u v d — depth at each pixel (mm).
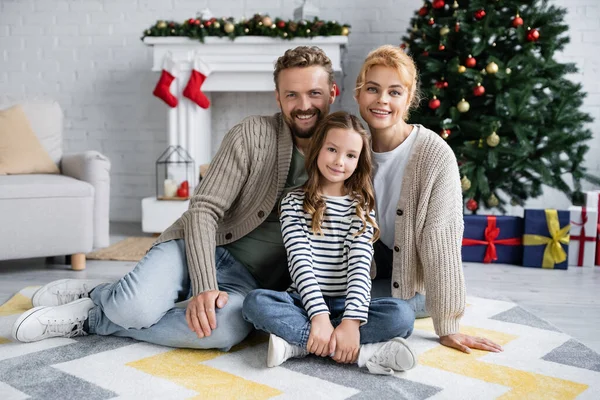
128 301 1583
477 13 3072
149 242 3398
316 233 1644
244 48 3623
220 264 1806
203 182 1743
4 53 4207
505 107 3123
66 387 1405
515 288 2559
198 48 3656
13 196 2551
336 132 1613
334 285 1637
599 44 3807
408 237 1730
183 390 1398
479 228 3045
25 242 2590
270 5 4035
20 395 1358
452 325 1727
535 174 3664
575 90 3146
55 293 1891
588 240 3004
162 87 3664
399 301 1577
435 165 1714
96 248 3199
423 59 3154
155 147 4172
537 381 1486
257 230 1805
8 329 1817
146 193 4211
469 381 1479
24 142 2959
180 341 1635
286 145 1758
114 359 1579
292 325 1533
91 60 4160
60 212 2650
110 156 4215
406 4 3922
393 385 1446
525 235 2979
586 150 3152
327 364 1574
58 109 3205
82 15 4137
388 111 1704
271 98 4086
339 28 3564
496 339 1812
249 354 1641
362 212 1645
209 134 4078
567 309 2250
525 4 3146
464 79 3104
